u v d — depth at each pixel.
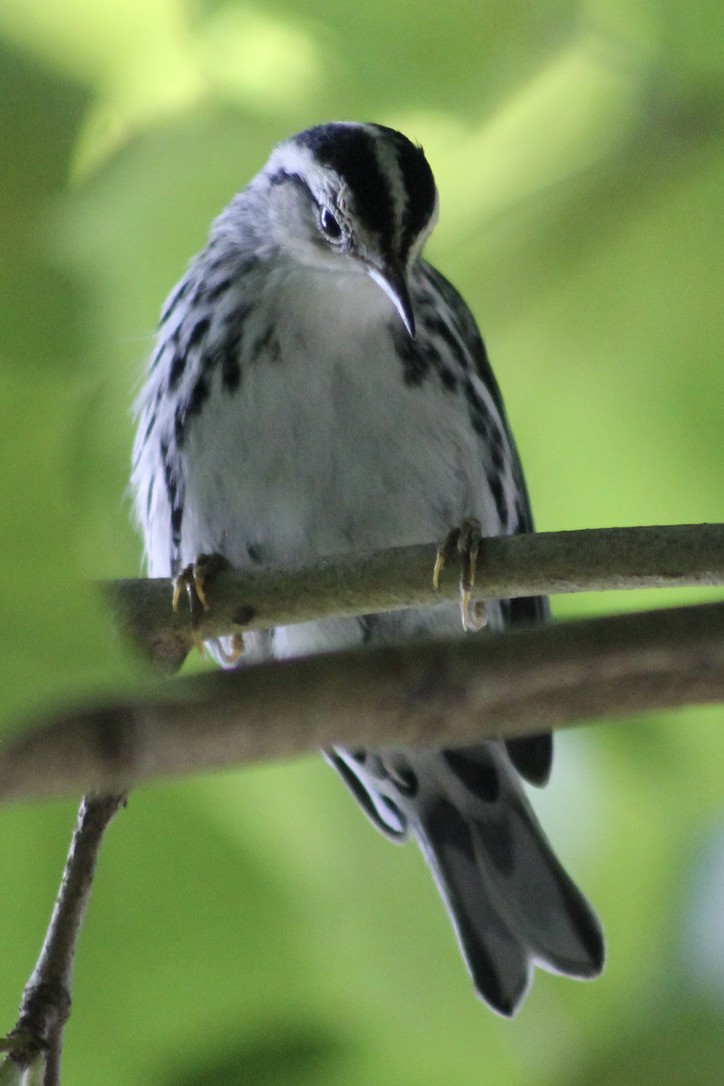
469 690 1.63
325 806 2.05
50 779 1.40
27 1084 2.00
